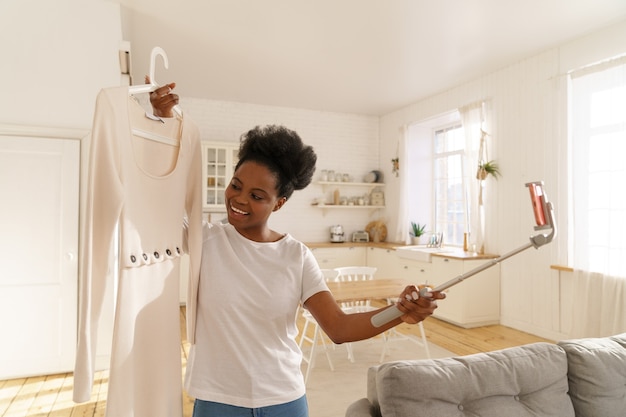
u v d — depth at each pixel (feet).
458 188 19.29
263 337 3.35
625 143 11.39
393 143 21.93
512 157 15.01
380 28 12.31
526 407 4.55
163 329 3.52
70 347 10.68
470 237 17.60
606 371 5.07
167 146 3.74
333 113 22.11
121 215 3.16
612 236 11.62
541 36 12.78
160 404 3.43
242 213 3.48
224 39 13.07
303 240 21.48
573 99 12.80
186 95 19.15
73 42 10.68
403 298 2.86
